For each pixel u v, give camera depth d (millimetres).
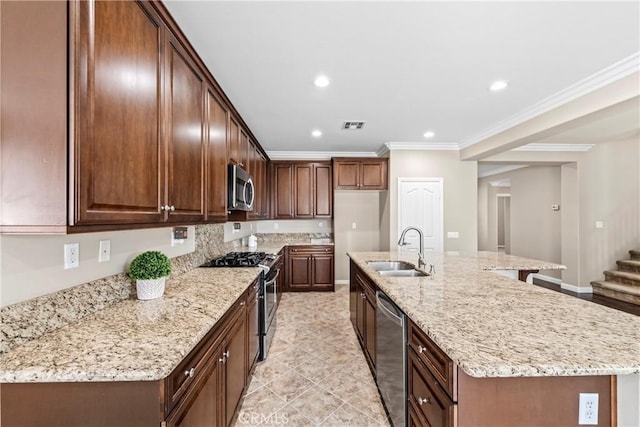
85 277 1423
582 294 5160
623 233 5285
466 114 3480
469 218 4973
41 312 1170
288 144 4906
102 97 1059
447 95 2930
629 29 1890
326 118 3607
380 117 3580
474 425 1055
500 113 3436
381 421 1964
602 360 966
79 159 957
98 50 1038
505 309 1466
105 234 1561
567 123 2949
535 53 2174
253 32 1904
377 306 2188
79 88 955
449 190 4969
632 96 2312
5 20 945
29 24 942
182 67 1717
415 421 1447
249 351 2332
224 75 2492
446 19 1786
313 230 5867
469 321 1304
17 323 1075
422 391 1362
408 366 1569
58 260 1269
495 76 2529
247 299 2254
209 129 2176
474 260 3107
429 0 1624
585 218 5289
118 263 1670
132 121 1237
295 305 4516
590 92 2654
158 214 1441
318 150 5352
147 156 1350
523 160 5191
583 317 1354
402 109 3307
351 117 3576
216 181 2340
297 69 2395
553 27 1869
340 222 5883
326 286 5289
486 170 7781
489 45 2066
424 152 4945
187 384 1155
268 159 5320
